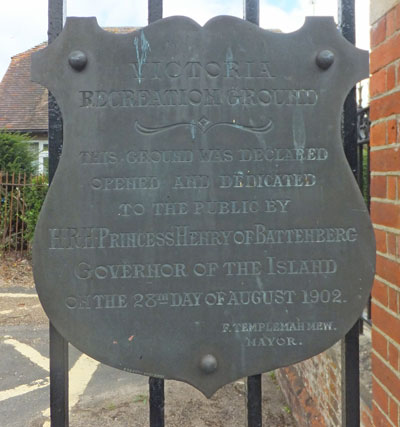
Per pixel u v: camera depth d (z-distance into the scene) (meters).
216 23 1.59
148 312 1.61
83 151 1.59
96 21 1.58
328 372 2.58
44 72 1.58
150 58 1.58
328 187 1.62
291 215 1.62
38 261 1.59
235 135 1.60
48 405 3.23
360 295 1.63
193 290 1.62
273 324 1.63
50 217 1.59
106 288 1.61
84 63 1.57
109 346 1.61
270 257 1.62
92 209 1.60
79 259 1.60
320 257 1.63
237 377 1.63
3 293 6.68
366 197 2.45
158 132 1.60
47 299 1.60
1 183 8.91
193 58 1.59
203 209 1.61
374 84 1.90
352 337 1.68
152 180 1.60
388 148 1.77
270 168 1.61
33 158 10.01
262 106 1.61
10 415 3.09
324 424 2.64
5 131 10.02
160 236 1.61
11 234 8.98
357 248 1.63
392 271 1.74
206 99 1.60
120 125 1.59
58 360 1.64
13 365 3.98
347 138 1.70
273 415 3.18
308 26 1.60
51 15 1.63
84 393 3.40
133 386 3.52
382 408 1.83
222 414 3.04
